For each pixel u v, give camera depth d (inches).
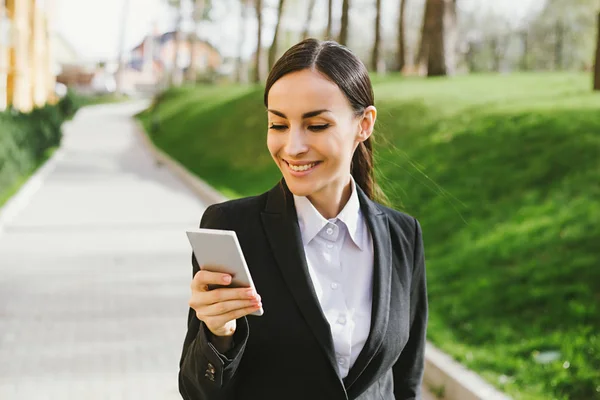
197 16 2253.9
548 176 368.5
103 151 1165.7
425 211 387.9
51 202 609.3
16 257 388.2
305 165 68.9
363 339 72.7
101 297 309.9
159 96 1994.3
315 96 67.2
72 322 275.1
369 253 76.5
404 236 80.3
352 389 72.0
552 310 238.7
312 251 74.0
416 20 2426.2
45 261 378.9
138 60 3978.8
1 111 796.0
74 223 502.3
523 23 2167.8
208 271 64.9
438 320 248.2
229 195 619.2
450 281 288.7
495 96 598.2
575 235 290.0
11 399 205.5
